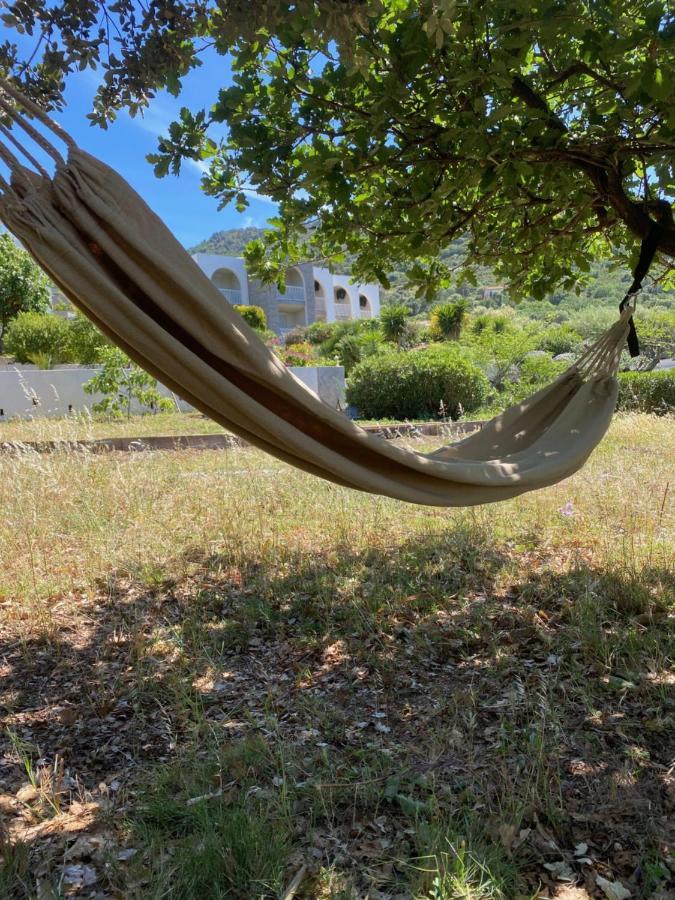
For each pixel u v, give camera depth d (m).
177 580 4.80
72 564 5.12
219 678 3.45
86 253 2.24
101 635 4.01
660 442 9.44
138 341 2.32
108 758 2.82
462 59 2.96
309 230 4.19
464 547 5.18
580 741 2.74
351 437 2.66
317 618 4.14
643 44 2.43
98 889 2.07
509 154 3.21
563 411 3.80
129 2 2.72
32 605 4.41
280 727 2.97
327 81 3.17
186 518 6.13
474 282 4.64
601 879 2.02
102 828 2.35
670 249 3.59
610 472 7.14
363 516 6.06
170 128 3.53
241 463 8.53
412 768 2.61
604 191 3.65
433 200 3.53
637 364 21.75
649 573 4.40
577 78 3.46
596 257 5.51
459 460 3.48
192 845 2.18
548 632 3.72
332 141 3.55
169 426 13.02
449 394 15.78
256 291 37.97
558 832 2.23
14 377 16.14
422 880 1.98
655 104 2.91
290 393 2.51
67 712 3.12
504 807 2.34
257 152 3.43
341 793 2.47
